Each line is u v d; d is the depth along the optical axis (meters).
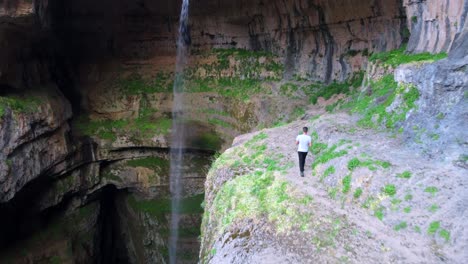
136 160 27.41
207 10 26.91
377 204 8.59
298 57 24.27
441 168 8.50
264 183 10.95
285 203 9.60
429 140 9.54
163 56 29.34
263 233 8.98
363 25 19.75
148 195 27.45
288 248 8.24
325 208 9.12
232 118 24.69
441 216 7.47
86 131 26.36
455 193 7.70
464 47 10.02
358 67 20.31
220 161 13.99
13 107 18.19
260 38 26.30
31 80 22.03
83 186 25.19
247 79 25.86
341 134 12.24
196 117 26.77
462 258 6.64
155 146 26.53
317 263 7.62
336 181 9.91
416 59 13.16
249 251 8.54
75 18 27.44
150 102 27.91
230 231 9.62
